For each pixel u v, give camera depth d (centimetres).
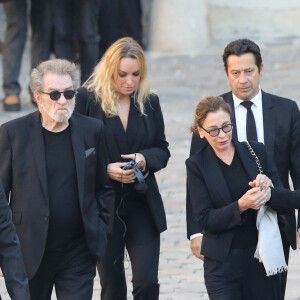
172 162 3600
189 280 2575
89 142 1889
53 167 1864
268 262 1831
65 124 1883
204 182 1891
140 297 2075
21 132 1873
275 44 5534
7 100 4281
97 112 2092
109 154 2094
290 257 2709
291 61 5097
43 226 1850
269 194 1820
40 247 1850
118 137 2089
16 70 4288
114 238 2073
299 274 2562
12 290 1673
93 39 4184
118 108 2106
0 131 1881
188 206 2027
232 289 1861
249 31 5862
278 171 2020
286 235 1997
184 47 5631
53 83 1816
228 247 1855
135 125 2111
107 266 2089
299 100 4353
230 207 1823
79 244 1895
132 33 5328
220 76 4981
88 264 1898
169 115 4247
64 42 4228
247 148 1888
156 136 2152
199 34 5669
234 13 5881
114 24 4650
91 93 2102
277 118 2017
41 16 4228
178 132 3956
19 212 1864
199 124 1853
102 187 1947
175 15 5631
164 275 2616
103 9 4603
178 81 4938
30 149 1864
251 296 1878
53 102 1822
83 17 4162
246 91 2005
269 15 5872
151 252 2070
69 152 1877
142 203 2095
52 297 2508
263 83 4697
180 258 2744
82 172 1861
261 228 1845
